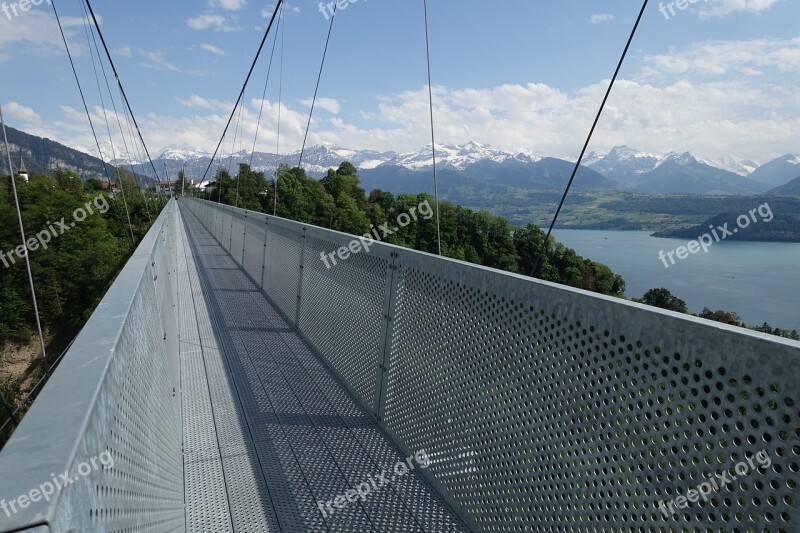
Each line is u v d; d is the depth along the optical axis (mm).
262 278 5988
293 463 2191
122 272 1396
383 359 2580
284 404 2811
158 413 1508
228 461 2201
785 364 868
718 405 988
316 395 2945
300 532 1736
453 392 1962
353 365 2961
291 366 3398
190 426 2535
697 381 1034
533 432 1529
